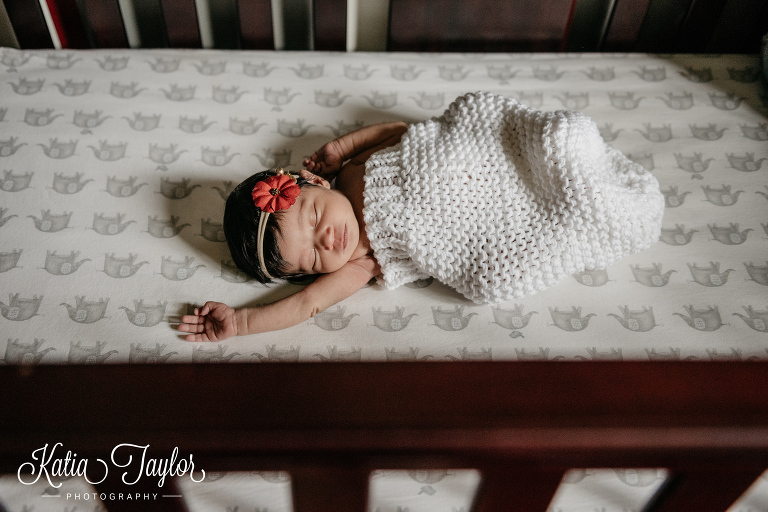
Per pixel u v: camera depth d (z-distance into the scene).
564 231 0.86
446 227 0.90
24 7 1.19
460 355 0.83
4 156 1.04
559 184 0.87
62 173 1.03
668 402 0.47
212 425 0.45
